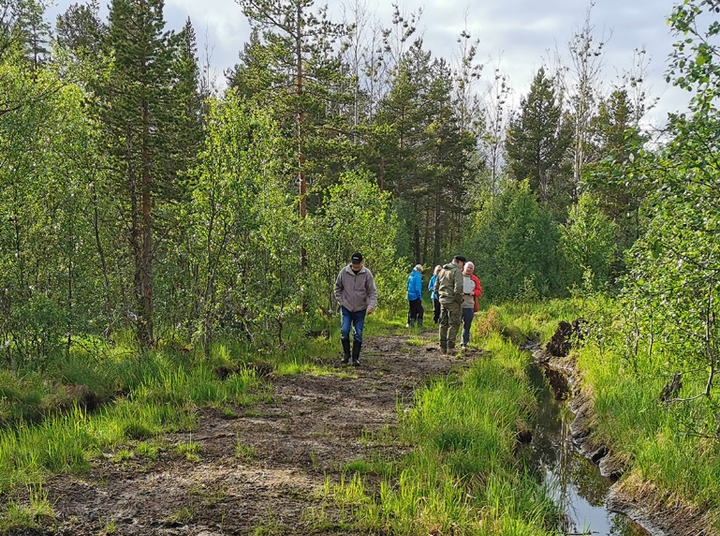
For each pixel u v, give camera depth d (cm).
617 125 3644
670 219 499
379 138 2345
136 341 938
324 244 1557
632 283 689
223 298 1012
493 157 4903
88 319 867
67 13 3291
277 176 1385
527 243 2420
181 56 1892
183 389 691
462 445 560
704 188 414
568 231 2422
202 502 402
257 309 1019
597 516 492
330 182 2648
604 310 1025
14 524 349
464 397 720
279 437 563
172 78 1504
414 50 4238
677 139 397
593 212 2406
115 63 1385
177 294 1013
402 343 1234
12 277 847
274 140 1166
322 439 562
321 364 937
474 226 3169
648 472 524
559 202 4097
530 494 471
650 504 495
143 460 484
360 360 996
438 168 3562
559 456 633
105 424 562
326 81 2022
